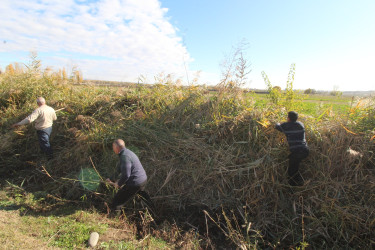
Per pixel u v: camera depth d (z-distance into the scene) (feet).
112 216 12.96
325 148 14.71
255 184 13.88
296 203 13.30
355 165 14.01
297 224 12.42
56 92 22.98
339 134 14.94
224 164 14.93
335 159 14.33
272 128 15.57
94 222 12.00
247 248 11.11
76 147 17.51
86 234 10.78
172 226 12.42
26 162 17.84
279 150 14.83
